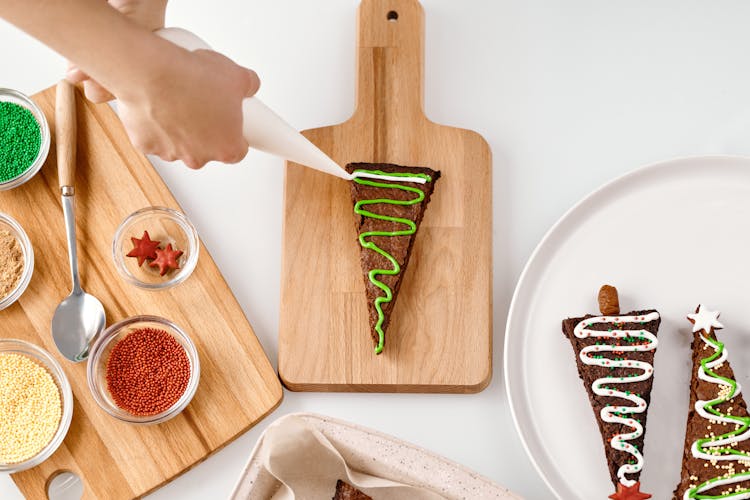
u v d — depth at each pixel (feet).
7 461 2.62
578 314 2.64
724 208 2.66
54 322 2.70
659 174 2.67
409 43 2.73
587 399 2.61
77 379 2.68
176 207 2.72
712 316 2.57
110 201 2.74
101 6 1.84
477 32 2.81
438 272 2.66
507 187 2.74
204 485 2.64
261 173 2.78
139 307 2.71
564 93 2.77
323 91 2.80
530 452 2.53
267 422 2.67
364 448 2.42
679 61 2.77
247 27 2.83
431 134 2.71
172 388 2.64
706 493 2.53
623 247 2.66
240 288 2.73
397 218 2.64
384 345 2.63
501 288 2.70
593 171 2.74
